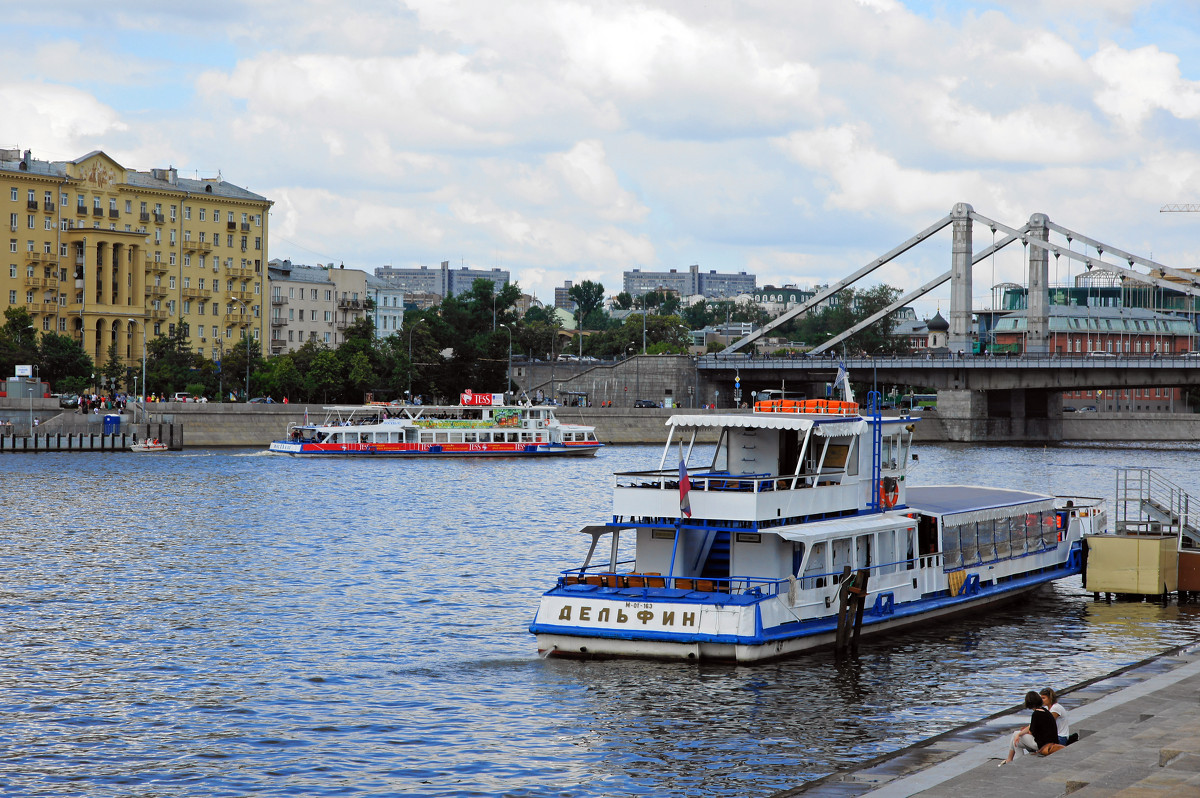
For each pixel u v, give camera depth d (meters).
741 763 31.42
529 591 56.84
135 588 57.34
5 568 62.66
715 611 39.09
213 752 32.88
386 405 164.00
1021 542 53.00
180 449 157.12
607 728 34.19
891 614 44.22
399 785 30.28
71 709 37.00
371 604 53.41
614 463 149.00
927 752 29.67
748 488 41.91
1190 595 54.91
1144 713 29.09
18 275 199.00
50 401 151.00
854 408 45.62
